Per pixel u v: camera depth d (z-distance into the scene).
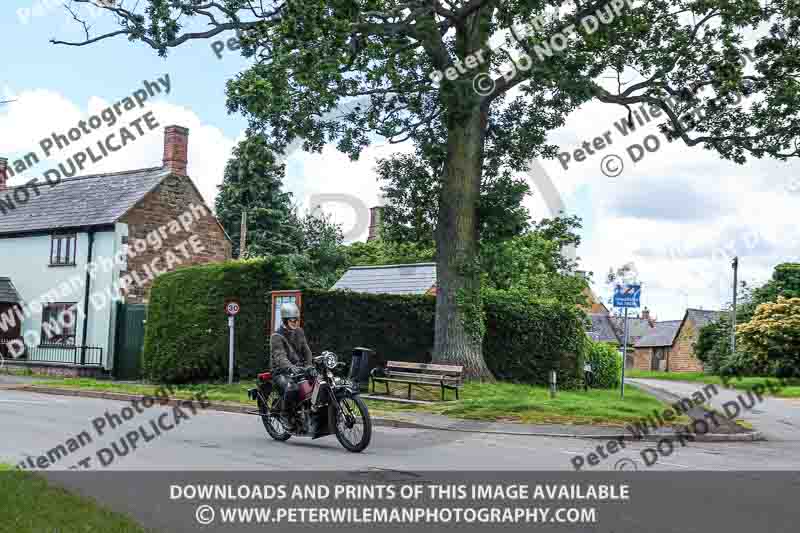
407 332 24.72
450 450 12.10
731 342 50.31
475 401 19.12
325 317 24.34
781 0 21.05
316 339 24.20
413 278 34.31
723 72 21.45
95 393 22.38
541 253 32.59
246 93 18.80
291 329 12.41
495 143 24.17
